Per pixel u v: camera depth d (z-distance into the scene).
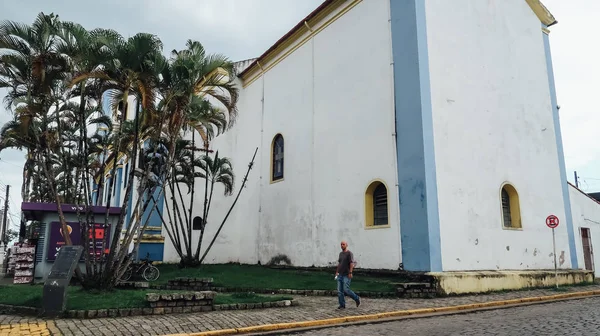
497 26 16.42
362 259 14.48
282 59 20.41
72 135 15.88
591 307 10.59
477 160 14.34
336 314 8.99
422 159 12.91
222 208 21.70
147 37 10.27
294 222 18.05
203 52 11.51
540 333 7.18
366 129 15.10
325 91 17.39
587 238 18.84
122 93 11.02
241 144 22.81
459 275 12.38
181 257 17.69
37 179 22.94
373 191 14.79
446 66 14.22
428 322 8.53
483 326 7.95
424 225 12.55
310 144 17.80
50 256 13.58
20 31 10.02
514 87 16.42
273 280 13.81
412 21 13.91
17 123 12.02
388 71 14.52
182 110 11.36
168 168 11.59
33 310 8.58
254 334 7.44
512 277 13.74
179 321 7.98
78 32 10.16
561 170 17.38
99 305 8.66
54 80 10.45
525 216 15.38
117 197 26.59
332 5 17.42
